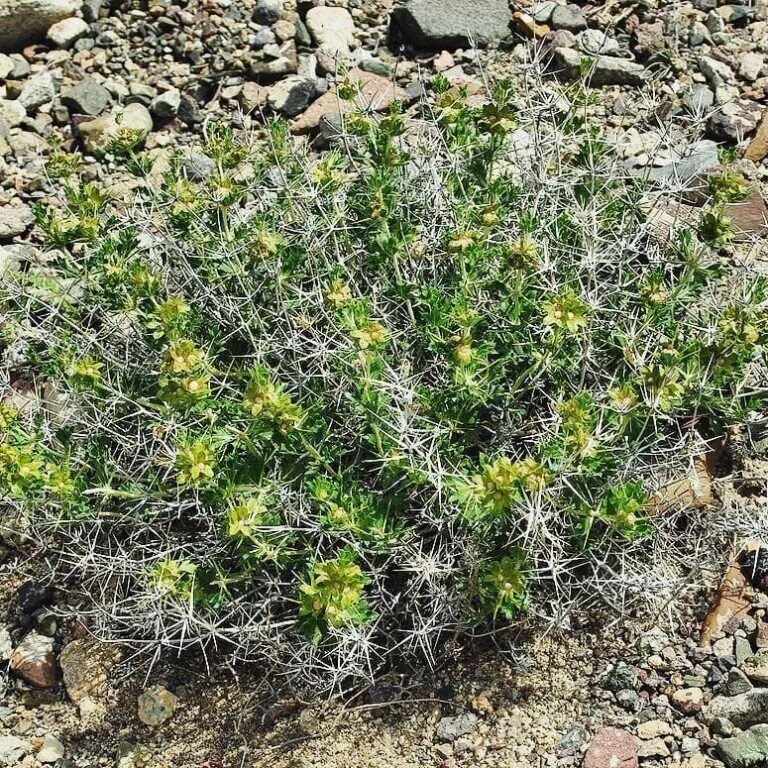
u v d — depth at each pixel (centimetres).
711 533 61
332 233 70
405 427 54
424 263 70
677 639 60
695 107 89
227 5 103
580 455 55
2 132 94
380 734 59
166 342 64
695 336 67
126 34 102
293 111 95
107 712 62
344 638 55
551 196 71
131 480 63
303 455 59
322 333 65
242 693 61
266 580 60
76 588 67
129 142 72
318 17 100
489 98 82
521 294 62
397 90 94
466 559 57
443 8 98
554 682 59
